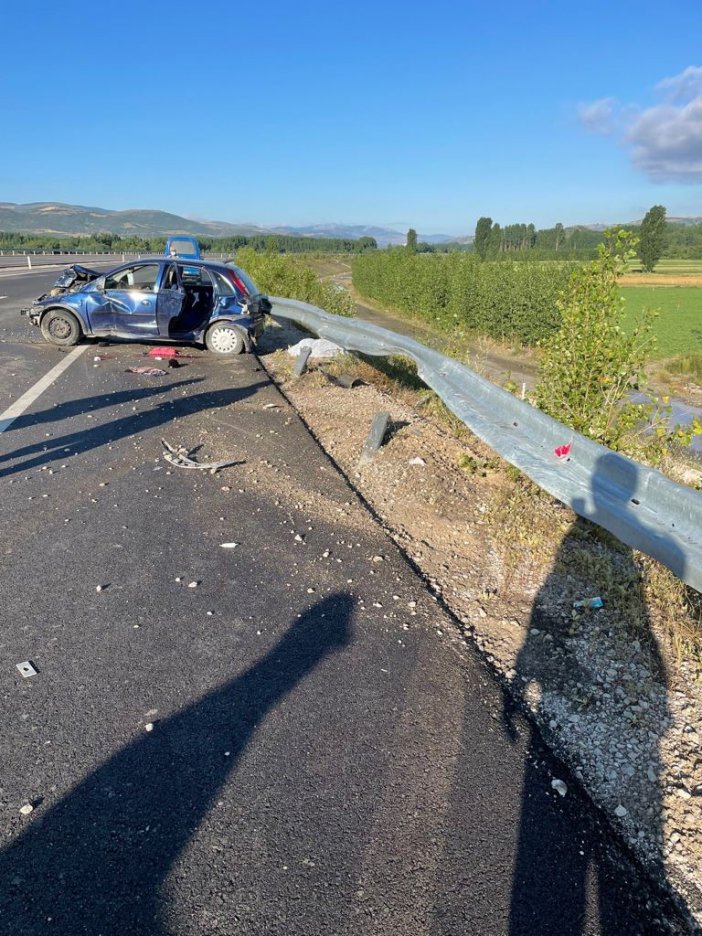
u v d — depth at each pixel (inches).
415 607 146.3
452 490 208.1
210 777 97.4
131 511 191.0
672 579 150.5
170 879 81.6
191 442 258.2
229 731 106.8
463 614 145.3
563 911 79.9
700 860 87.4
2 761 98.5
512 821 92.4
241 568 160.7
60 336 446.9
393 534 184.5
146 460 234.7
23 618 135.6
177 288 437.4
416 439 255.8
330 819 91.2
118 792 94.0
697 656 127.5
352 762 101.6
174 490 208.7
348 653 128.7
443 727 110.1
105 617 137.3
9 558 160.1
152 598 145.6
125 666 121.9
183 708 111.6
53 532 175.2
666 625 136.8
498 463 228.2
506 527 182.2
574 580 156.2
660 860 87.7
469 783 98.7
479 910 79.4
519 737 108.9
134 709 110.8
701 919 80.3
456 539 179.6
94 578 152.9
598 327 204.8
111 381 357.4
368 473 230.4
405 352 275.4
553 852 87.9
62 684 116.3
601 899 81.8
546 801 96.2
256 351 493.0
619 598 146.1
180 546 170.9
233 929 75.8
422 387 380.2
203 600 145.6
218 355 452.4
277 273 791.7
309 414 316.5
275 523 187.6
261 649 128.9
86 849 85.2
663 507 117.3
